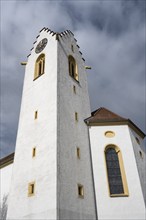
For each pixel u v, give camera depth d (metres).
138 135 29.89
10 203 21.19
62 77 29.12
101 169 24.42
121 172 24.23
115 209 21.64
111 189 23.27
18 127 27.58
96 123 28.36
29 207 19.55
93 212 21.44
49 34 36.34
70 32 39.91
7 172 30.84
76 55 38.00
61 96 26.66
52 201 18.27
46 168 20.77
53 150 21.31
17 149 25.31
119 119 28.22
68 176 20.88
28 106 28.86
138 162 25.08
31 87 31.06
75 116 27.77
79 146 25.09
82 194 21.44
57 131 22.55
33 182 20.91
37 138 24.16
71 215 18.81
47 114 25.09
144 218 20.81
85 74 38.09
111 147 26.41
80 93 32.34
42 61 33.75
